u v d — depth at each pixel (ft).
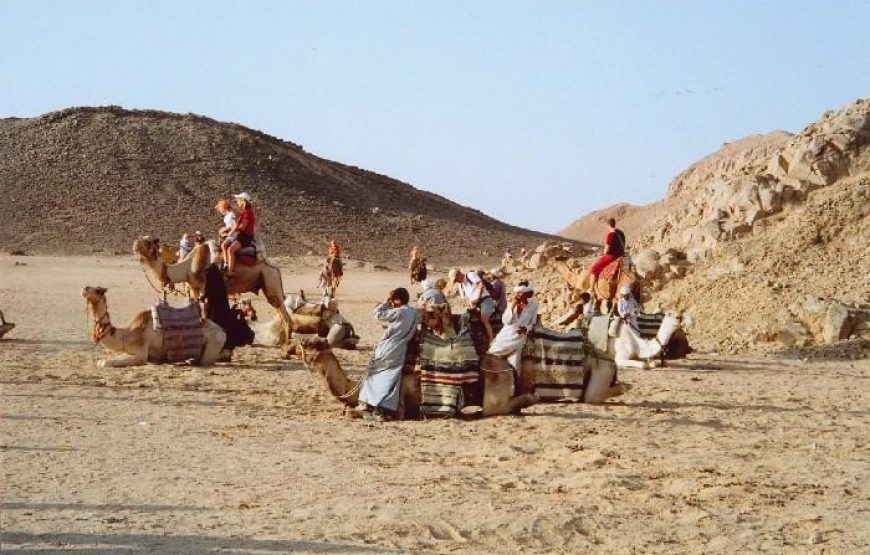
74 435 37.47
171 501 28.32
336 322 71.56
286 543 24.48
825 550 25.48
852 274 86.74
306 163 467.93
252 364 60.90
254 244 68.90
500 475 33.19
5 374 53.62
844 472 34.30
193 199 392.88
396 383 43.27
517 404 44.65
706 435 40.78
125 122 453.99
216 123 478.18
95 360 60.64
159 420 41.52
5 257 266.77
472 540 25.90
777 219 97.60
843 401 51.57
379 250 376.27
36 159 410.31
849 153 99.35
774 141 343.67
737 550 25.48
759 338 78.69
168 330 57.67
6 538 23.93
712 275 92.68
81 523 25.55
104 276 184.75
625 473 33.50
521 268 152.15
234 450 35.88
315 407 46.24
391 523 26.76
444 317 44.32
